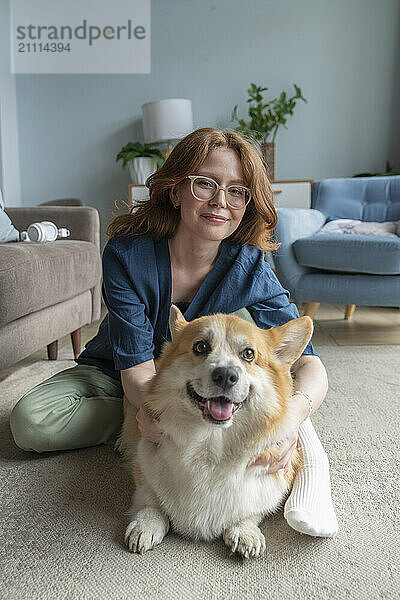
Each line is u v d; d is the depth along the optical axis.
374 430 1.70
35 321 2.13
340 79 4.71
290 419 1.06
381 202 3.56
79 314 2.58
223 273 1.49
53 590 0.95
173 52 4.82
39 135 5.02
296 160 4.83
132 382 1.28
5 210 2.94
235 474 1.04
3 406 1.91
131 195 4.27
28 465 1.46
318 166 4.83
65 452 1.55
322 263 2.83
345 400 1.99
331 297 2.86
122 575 0.99
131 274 1.40
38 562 1.03
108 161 5.01
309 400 1.20
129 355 1.32
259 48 4.74
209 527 1.07
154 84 4.88
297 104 4.76
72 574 1.00
